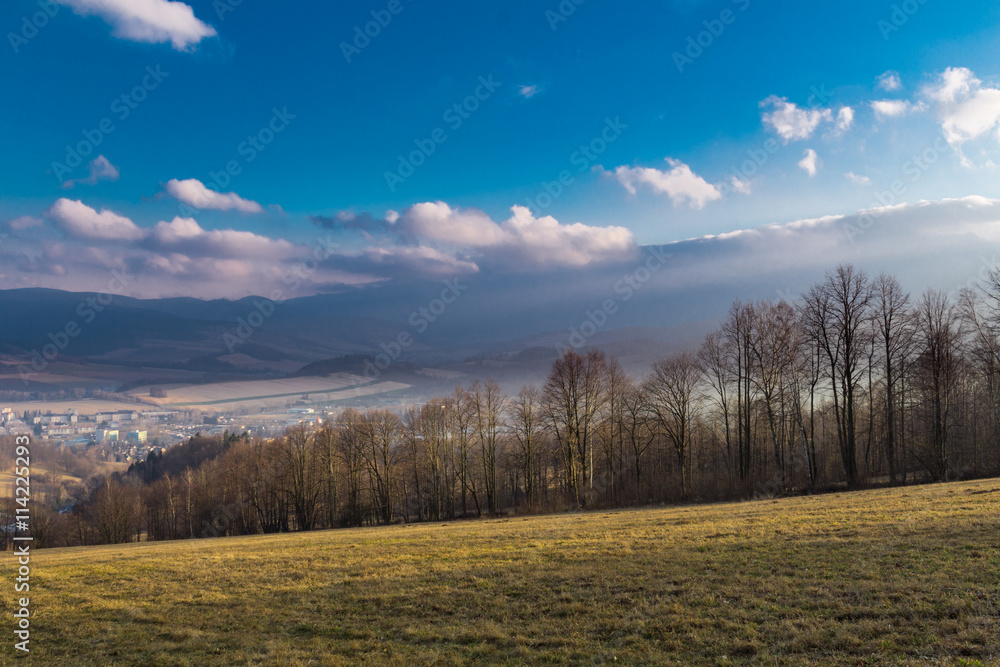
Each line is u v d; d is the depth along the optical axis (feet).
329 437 217.36
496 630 44.01
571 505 154.40
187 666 41.83
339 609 52.44
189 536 250.16
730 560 56.13
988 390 135.85
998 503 67.92
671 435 161.48
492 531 94.27
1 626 52.39
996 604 36.73
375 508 213.66
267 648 44.11
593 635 41.52
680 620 41.88
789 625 38.32
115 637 48.65
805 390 141.90
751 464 150.92
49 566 83.10
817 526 67.26
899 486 117.39
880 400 150.82
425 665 39.06
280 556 80.23
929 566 46.26
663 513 102.47
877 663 31.76
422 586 57.62
